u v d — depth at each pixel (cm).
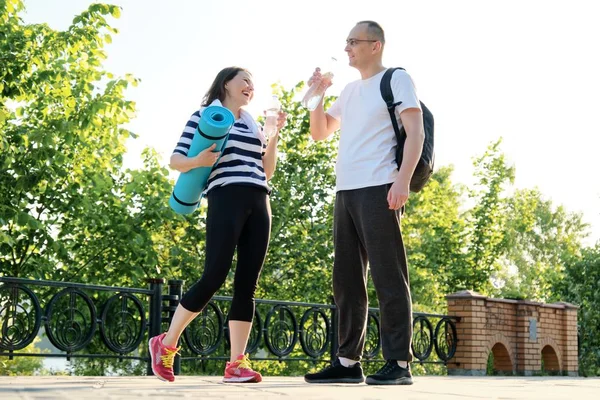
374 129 449
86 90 1309
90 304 689
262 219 424
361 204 448
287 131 1541
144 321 727
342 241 466
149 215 1423
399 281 445
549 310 1202
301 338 863
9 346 629
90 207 1373
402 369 447
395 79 446
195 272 1455
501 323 1094
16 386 361
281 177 1507
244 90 429
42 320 650
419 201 2169
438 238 2147
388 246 443
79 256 1459
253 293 436
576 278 1897
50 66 1306
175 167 410
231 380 434
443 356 1012
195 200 423
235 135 423
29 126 1366
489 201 2277
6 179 1252
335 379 465
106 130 1385
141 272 1402
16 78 1213
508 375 1109
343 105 468
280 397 301
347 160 457
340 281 468
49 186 1318
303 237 1494
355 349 468
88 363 1265
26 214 1223
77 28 1252
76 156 1417
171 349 422
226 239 410
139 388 359
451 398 312
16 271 1340
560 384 549
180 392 327
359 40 457
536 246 5428
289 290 1477
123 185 1488
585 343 1800
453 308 1048
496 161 2283
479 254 2241
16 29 1234
